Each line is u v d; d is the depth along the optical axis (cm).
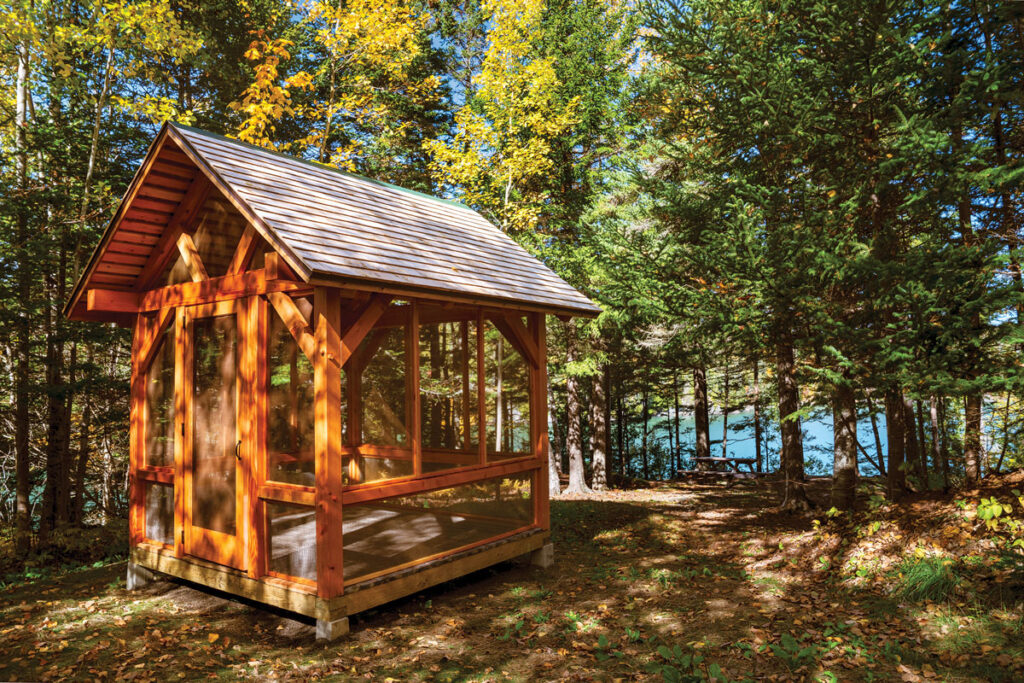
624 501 1388
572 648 528
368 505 870
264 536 593
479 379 737
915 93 739
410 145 1923
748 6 861
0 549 955
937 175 679
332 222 630
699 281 878
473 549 701
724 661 483
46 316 1028
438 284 632
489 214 1491
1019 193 750
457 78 1809
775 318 805
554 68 1502
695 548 906
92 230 1124
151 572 735
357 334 571
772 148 858
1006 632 500
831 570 710
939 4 730
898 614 565
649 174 1510
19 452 1024
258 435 593
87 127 1180
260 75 1363
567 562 838
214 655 520
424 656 514
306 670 488
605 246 1355
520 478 800
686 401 3167
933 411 1070
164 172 645
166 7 1141
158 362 724
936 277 639
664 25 932
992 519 650
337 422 550
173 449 698
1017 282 628
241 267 616
